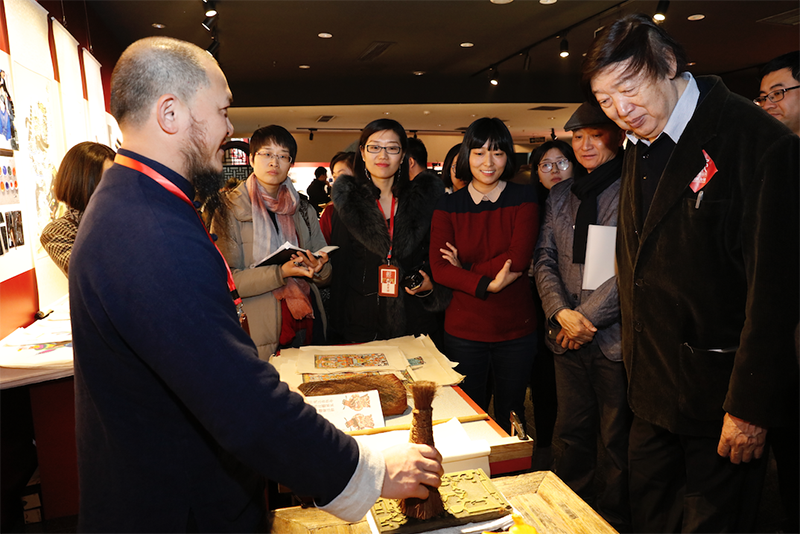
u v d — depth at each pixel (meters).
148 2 4.72
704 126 1.16
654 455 1.55
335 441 0.71
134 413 0.73
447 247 2.10
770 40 6.73
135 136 0.77
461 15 5.43
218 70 0.82
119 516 0.75
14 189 2.21
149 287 0.65
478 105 9.23
